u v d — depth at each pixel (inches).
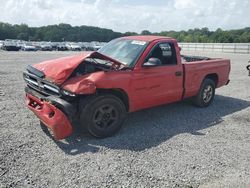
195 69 247.0
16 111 237.0
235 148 176.1
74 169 142.3
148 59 205.3
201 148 173.9
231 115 250.7
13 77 429.4
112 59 194.4
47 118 169.8
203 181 134.8
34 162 147.6
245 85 410.9
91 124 177.5
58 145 170.4
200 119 235.1
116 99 186.2
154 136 191.8
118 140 182.4
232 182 135.0
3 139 175.0
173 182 133.1
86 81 169.5
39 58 898.7
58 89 170.4
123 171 141.9
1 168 139.8
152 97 210.4
